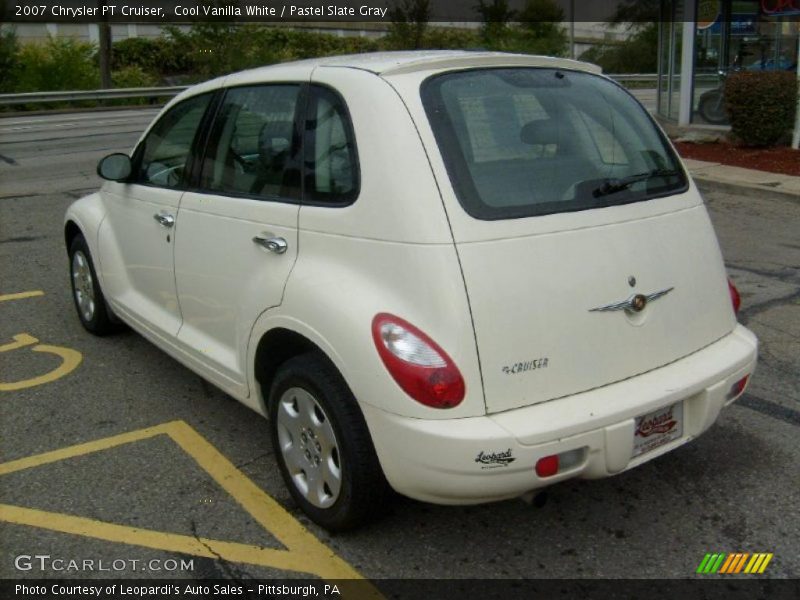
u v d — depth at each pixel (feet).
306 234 10.73
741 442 13.56
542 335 9.62
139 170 15.55
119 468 12.91
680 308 10.93
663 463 12.95
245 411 14.94
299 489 11.35
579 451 9.57
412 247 9.40
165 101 84.99
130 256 15.70
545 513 11.65
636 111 12.25
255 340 11.55
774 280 22.66
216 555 10.73
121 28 108.78
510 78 11.09
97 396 15.55
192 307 13.57
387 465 9.69
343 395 10.16
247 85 12.80
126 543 10.98
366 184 9.96
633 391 10.09
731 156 42.57
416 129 9.84
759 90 42.04
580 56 130.52
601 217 10.41
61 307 20.75
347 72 10.82
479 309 9.29
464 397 9.20
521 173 10.21
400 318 9.40
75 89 84.99
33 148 49.90
